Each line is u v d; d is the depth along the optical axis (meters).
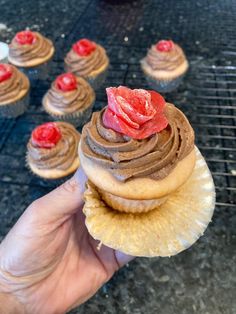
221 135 0.28
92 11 0.45
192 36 0.39
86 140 0.16
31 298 0.20
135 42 0.39
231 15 0.43
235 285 0.20
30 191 0.26
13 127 0.31
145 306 0.20
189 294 0.20
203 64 0.36
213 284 0.20
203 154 0.27
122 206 0.17
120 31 0.41
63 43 0.40
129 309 0.20
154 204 0.17
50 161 0.26
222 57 0.36
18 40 0.36
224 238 0.22
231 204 0.23
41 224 0.18
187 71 0.35
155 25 0.42
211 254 0.21
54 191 0.18
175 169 0.16
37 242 0.18
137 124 0.15
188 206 0.18
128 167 0.15
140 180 0.16
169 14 0.44
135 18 0.43
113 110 0.15
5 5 0.47
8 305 0.19
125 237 0.17
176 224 0.18
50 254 0.19
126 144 0.15
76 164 0.26
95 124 0.16
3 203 0.25
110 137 0.15
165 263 0.21
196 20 0.42
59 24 0.43
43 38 0.37
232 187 0.25
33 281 0.19
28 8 0.47
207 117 0.30
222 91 0.32
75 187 0.18
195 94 0.32
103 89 0.34
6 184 0.26
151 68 0.33
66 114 0.30
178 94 0.32
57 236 0.19
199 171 0.19
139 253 0.17
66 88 0.31
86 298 0.20
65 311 0.20
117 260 0.21
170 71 0.32
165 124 0.16
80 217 0.21
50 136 0.26
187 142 0.16
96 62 0.34
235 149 0.27
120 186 0.16
